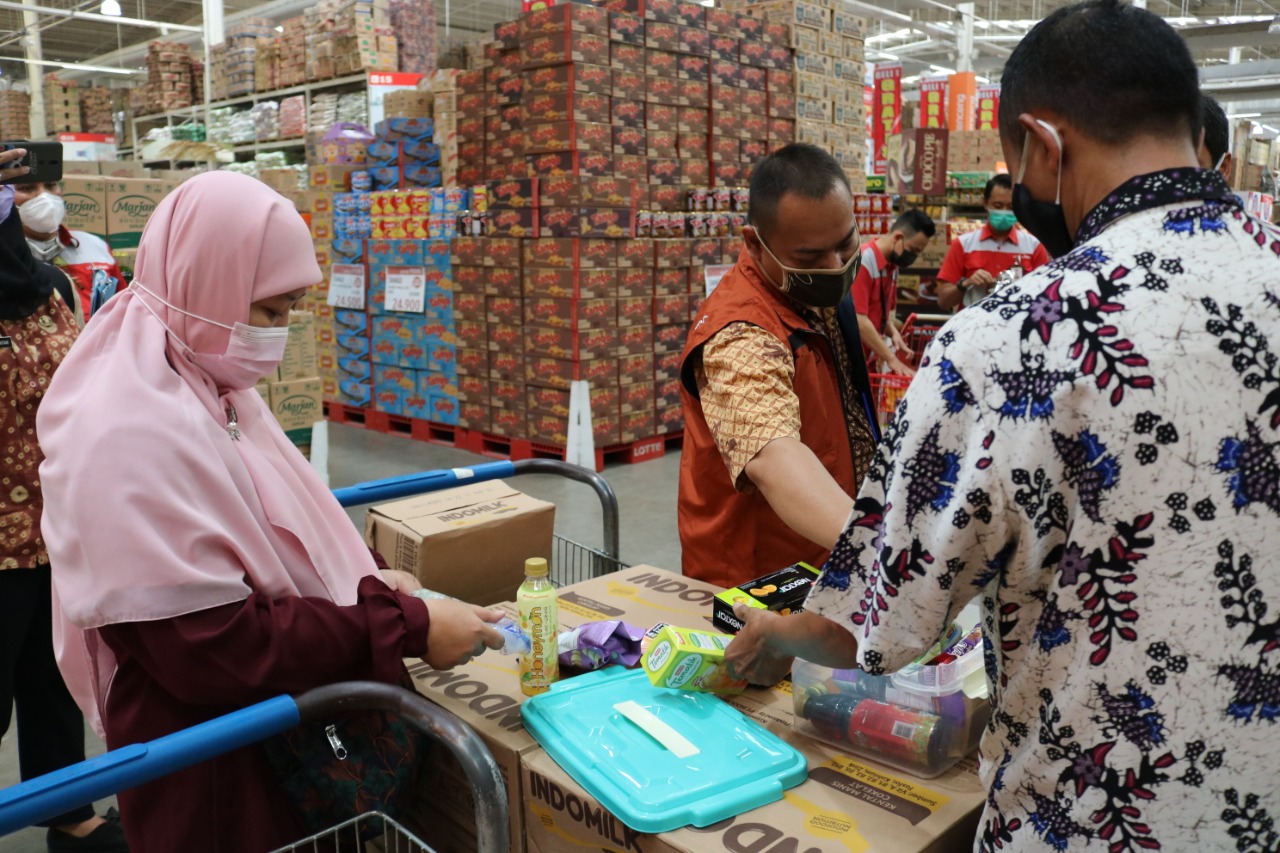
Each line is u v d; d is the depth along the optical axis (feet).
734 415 4.71
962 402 2.59
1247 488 2.42
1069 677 2.57
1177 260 2.48
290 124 26.81
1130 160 2.62
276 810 4.16
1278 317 2.44
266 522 4.27
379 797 4.26
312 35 25.89
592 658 4.82
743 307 5.09
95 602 3.65
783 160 5.11
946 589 2.68
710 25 18.52
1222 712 2.49
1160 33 2.61
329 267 21.76
